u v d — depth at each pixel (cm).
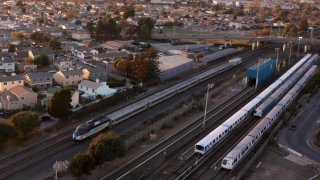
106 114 8719
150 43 18025
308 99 10669
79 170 5691
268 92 10262
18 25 19488
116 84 10825
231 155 6481
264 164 6769
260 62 13062
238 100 10400
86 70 11288
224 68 13638
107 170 6197
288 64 15375
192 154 6912
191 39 19262
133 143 7194
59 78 10775
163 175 6128
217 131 7450
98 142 6100
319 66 15062
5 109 8706
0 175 5922
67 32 18912
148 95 10312
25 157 6525
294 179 6347
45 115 8362
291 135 8100
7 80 9725
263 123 8062
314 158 7131
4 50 13850
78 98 9131
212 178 6128
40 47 14550
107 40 18438
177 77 12456
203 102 9944
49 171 6144
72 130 7756
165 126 8175
